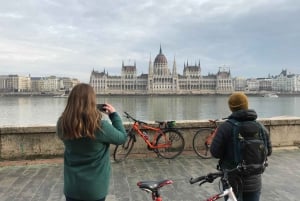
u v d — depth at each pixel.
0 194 7.98
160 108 127.31
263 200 7.68
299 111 105.12
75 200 4.03
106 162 4.14
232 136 4.82
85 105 3.98
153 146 11.87
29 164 10.88
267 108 119.69
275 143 13.65
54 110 108.00
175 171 10.18
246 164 4.64
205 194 8.02
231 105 5.09
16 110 107.81
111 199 7.67
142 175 9.70
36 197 7.78
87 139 3.95
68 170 4.07
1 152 11.23
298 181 9.11
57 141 11.56
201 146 12.21
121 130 4.28
